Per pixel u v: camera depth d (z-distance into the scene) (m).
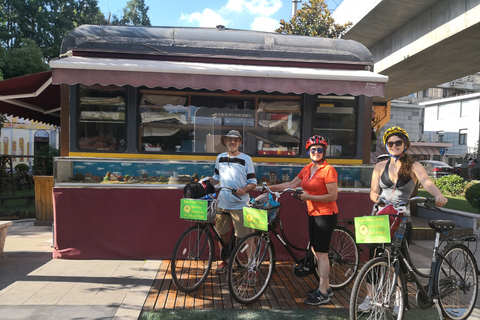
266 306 3.54
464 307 3.46
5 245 5.52
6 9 18.58
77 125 4.94
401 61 11.63
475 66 12.00
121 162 4.92
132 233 4.76
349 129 5.32
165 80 4.36
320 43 5.42
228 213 4.13
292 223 4.90
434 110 36.19
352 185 5.10
